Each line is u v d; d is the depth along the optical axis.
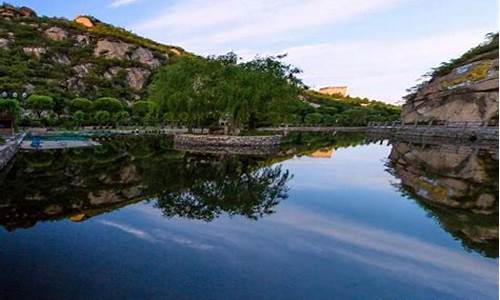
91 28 109.44
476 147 34.91
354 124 87.88
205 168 20.02
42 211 10.31
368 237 8.54
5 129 30.66
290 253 7.45
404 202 12.38
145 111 63.41
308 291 5.84
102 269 6.41
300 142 42.69
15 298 5.34
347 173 19.06
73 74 78.38
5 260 6.73
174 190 13.98
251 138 32.16
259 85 32.19
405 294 5.84
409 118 68.62
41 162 19.97
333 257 7.29
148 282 5.96
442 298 5.73
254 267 6.70
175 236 8.35
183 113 33.88
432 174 18.81
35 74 69.94
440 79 64.62
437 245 8.06
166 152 27.44
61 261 6.73
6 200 11.50
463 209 11.32
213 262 6.87
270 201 12.33
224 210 10.99
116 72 89.06
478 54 60.88
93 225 9.06
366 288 6.00
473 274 6.59
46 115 52.06
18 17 96.50
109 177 16.33
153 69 97.19
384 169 20.59
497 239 8.44
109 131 48.91
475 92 51.53
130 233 8.47
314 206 11.69
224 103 31.89
